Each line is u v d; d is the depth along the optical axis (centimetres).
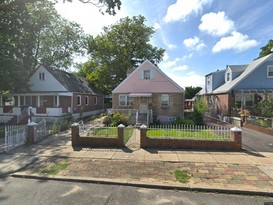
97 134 1117
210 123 1909
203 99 2916
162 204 463
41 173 647
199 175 621
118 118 1681
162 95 2092
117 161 759
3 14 1888
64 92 2398
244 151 884
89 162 752
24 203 464
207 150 900
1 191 531
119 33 3497
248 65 2464
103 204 461
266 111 1691
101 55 3403
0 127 1839
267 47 3419
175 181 579
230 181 576
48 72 2534
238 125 1723
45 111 2208
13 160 784
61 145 1015
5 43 2131
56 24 3114
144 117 1883
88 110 3094
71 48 3397
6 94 2423
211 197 498
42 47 3134
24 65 2575
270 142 1055
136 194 514
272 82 2156
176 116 2050
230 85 2242
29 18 2305
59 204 461
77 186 563
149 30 3575
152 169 675
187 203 467
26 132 1092
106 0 1619
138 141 1063
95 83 3647
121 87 2162
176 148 929
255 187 534
